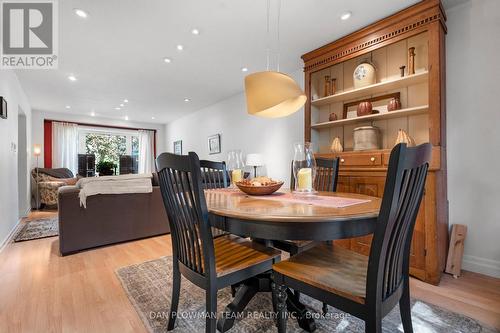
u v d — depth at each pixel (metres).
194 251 1.20
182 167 1.09
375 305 0.86
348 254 1.29
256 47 2.94
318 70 2.87
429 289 1.83
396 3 2.13
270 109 1.72
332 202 1.28
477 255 2.10
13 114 3.60
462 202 2.17
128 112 6.31
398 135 2.35
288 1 2.11
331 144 3.02
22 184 4.58
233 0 2.10
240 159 2.11
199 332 1.35
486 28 2.06
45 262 2.34
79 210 2.62
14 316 1.50
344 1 2.11
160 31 2.57
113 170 6.87
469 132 2.13
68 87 4.29
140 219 3.04
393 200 0.81
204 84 4.23
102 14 2.27
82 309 1.57
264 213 1.01
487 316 1.49
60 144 6.29
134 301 1.66
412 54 2.27
